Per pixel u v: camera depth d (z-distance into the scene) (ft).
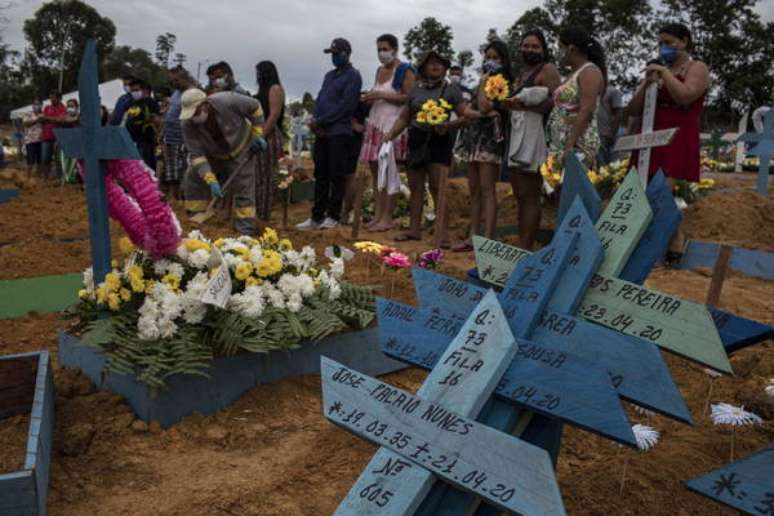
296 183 43.27
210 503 9.66
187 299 12.30
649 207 7.50
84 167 12.57
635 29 176.14
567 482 10.29
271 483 10.18
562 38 21.54
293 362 13.34
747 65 170.09
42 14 261.03
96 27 267.39
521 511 5.38
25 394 11.73
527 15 180.55
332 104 28.50
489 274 8.16
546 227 29.30
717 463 10.83
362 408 6.43
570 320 6.79
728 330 7.08
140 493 9.88
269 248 15.21
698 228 30.60
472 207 25.52
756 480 5.90
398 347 7.34
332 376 6.68
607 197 30.12
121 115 39.65
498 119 23.61
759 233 29.94
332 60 28.58
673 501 9.75
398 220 35.37
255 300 12.80
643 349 6.34
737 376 14.28
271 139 28.71
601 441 11.78
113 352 11.89
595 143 21.99
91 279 13.46
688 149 21.63
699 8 169.37
